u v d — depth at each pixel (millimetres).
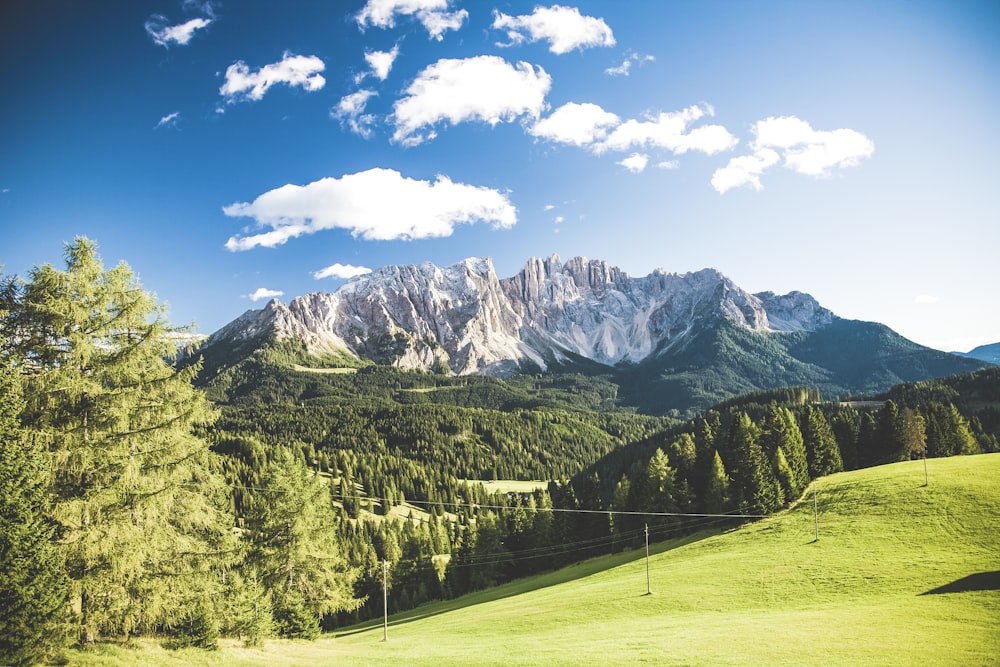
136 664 26328
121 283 29562
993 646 34344
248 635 42094
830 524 74625
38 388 26484
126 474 27453
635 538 99438
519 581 99000
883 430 117750
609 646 41406
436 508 167500
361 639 62750
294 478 54719
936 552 58438
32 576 23219
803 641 37812
